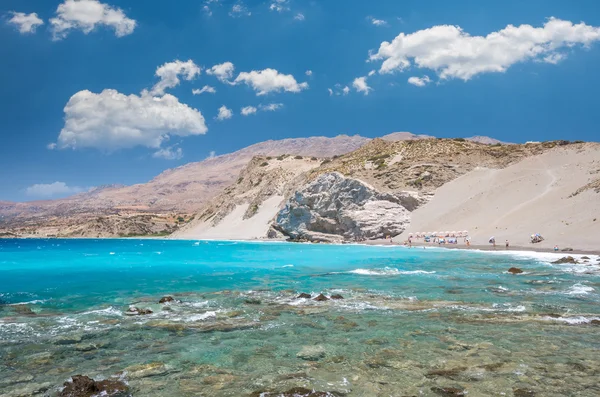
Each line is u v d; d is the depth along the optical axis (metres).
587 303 17.66
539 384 9.27
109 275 30.31
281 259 42.72
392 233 69.94
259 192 132.00
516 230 51.75
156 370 10.60
